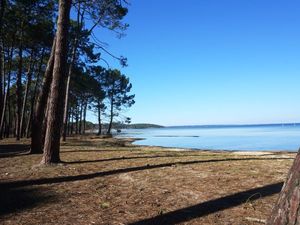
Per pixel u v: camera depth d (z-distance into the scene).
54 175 8.80
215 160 10.83
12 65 33.16
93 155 13.53
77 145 22.00
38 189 7.36
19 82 29.97
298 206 2.36
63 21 10.48
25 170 9.77
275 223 2.50
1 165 11.16
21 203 6.32
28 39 27.23
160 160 11.03
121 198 6.46
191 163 10.06
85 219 5.36
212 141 48.91
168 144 40.34
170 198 6.26
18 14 24.64
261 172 8.12
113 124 65.81
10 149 18.03
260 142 43.66
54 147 10.44
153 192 6.72
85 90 47.28
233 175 7.82
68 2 10.52
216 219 5.07
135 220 5.23
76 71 30.33
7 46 28.47
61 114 10.59
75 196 6.72
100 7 22.00
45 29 26.56
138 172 8.68
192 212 5.43
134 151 15.80
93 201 6.34
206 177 7.72
